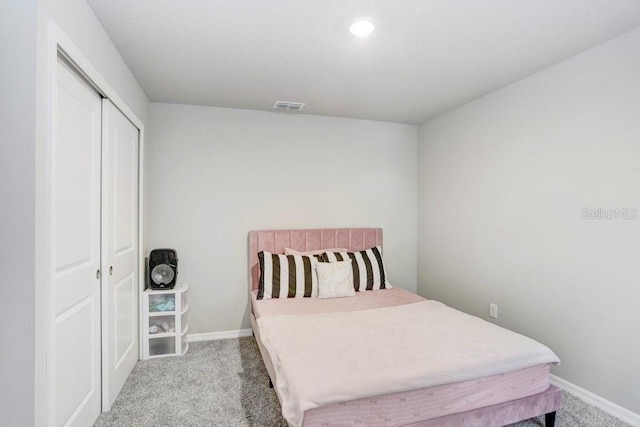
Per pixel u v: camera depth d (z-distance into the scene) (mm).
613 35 2045
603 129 2133
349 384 1478
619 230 2051
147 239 3115
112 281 2143
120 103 2250
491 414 1688
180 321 2908
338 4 1729
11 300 1227
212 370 2617
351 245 3703
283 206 3570
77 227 1696
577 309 2285
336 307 2742
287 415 1496
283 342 1938
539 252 2553
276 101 3209
